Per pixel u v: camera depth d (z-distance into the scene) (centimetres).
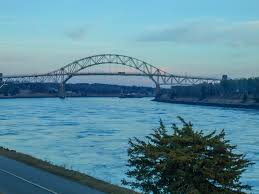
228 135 8406
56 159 5384
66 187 2375
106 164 5038
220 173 1716
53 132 8694
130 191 2339
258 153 6147
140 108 19475
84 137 7888
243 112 17025
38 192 2242
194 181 1706
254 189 3934
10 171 2861
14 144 6806
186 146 1798
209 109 19300
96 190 2317
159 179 1822
